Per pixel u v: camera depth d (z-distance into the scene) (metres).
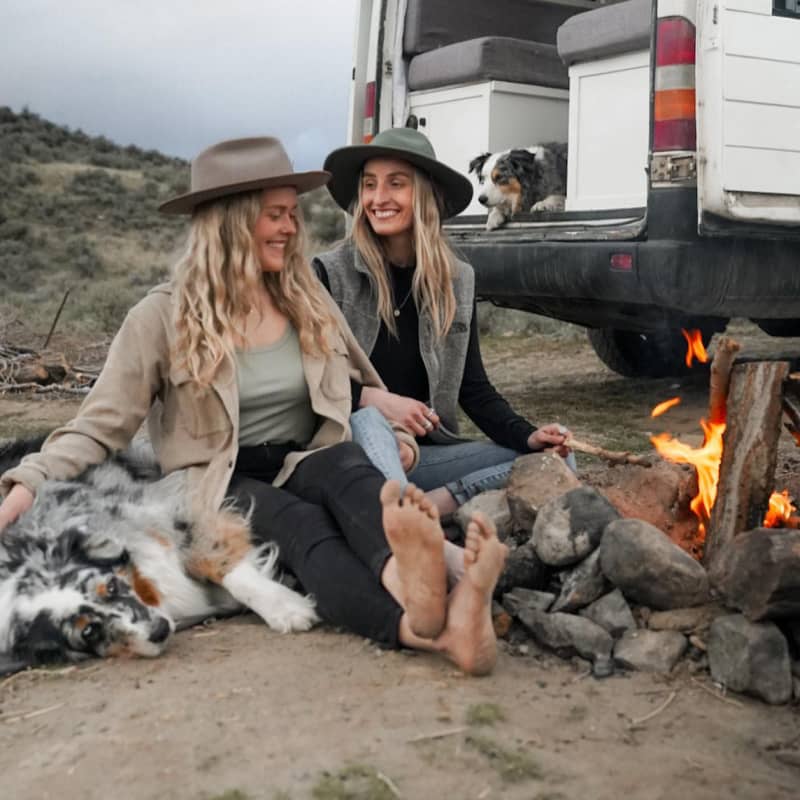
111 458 3.78
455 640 2.87
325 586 3.18
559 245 6.16
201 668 3.03
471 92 7.48
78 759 2.49
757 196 5.61
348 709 2.71
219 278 3.58
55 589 3.17
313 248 21.86
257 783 2.35
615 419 7.09
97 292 17.98
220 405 3.59
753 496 3.51
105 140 40.88
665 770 2.44
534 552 3.42
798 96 5.70
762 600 2.89
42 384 9.52
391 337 4.24
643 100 6.09
